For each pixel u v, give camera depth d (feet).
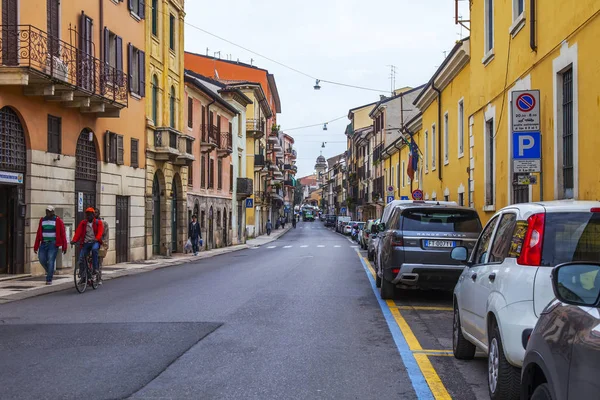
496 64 53.36
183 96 101.96
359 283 50.21
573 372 9.89
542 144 40.75
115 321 30.63
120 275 60.03
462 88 69.26
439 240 36.83
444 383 19.61
